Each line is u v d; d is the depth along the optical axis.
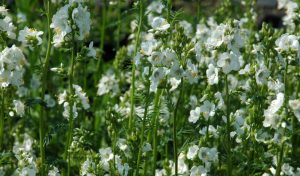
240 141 6.62
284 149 6.39
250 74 6.49
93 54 6.35
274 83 6.46
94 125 8.50
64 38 6.12
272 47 6.63
